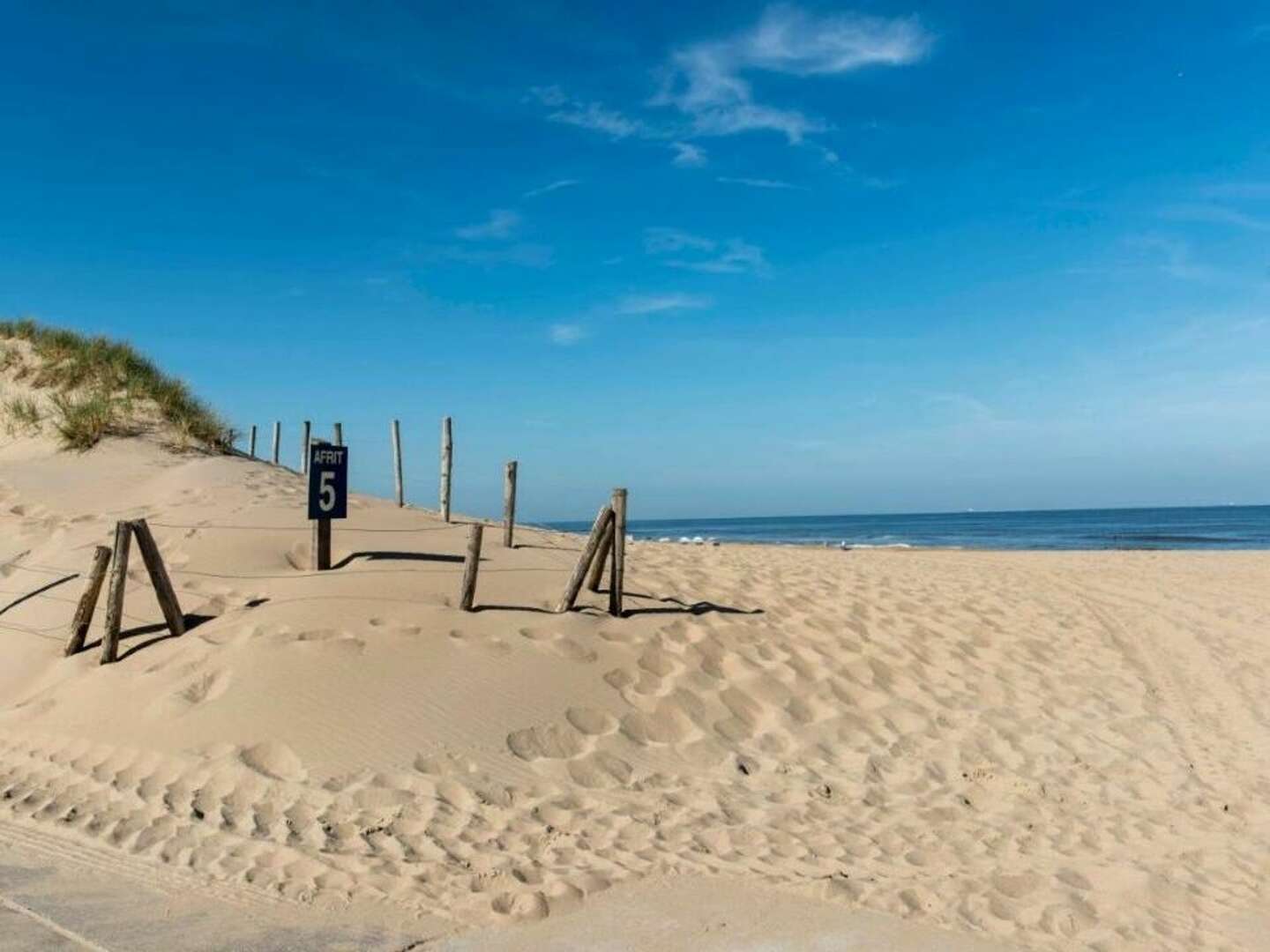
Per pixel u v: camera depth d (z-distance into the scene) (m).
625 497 9.59
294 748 6.67
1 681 8.23
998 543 49.28
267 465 15.30
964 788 7.36
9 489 12.31
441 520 12.92
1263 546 41.56
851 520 180.12
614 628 9.20
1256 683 10.23
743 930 4.80
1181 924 5.17
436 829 5.90
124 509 11.68
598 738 7.41
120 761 6.64
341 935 4.53
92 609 8.31
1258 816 6.88
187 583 9.45
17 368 16.56
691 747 7.60
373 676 7.54
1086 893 5.52
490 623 8.70
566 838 5.88
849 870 5.68
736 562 14.65
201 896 4.89
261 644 7.86
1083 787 7.41
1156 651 11.38
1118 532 64.12
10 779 6.47
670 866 5.56
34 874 5.06
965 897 5.35
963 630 11.36
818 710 8.68
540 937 4.64
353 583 9.28
